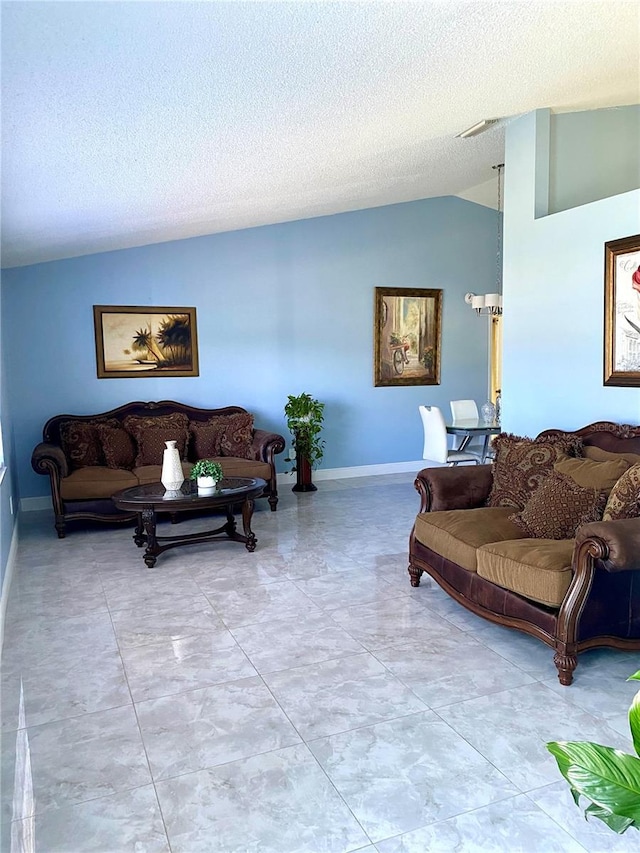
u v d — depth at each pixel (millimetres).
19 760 2092
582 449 3617
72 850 1693
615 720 2291
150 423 5848
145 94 2441
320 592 3652
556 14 2602
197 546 4633
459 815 1806
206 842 1720
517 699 2449
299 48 2338
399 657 2816
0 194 3180
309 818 1803
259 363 6820
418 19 2350
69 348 6020
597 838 1710
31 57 1941
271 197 5141
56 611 3400
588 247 3793
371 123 3650
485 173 6430
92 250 5789
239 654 2857
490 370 8109
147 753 2127
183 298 6418
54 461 4930
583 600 2533
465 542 3172
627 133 4457
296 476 7109
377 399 7492
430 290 7633
